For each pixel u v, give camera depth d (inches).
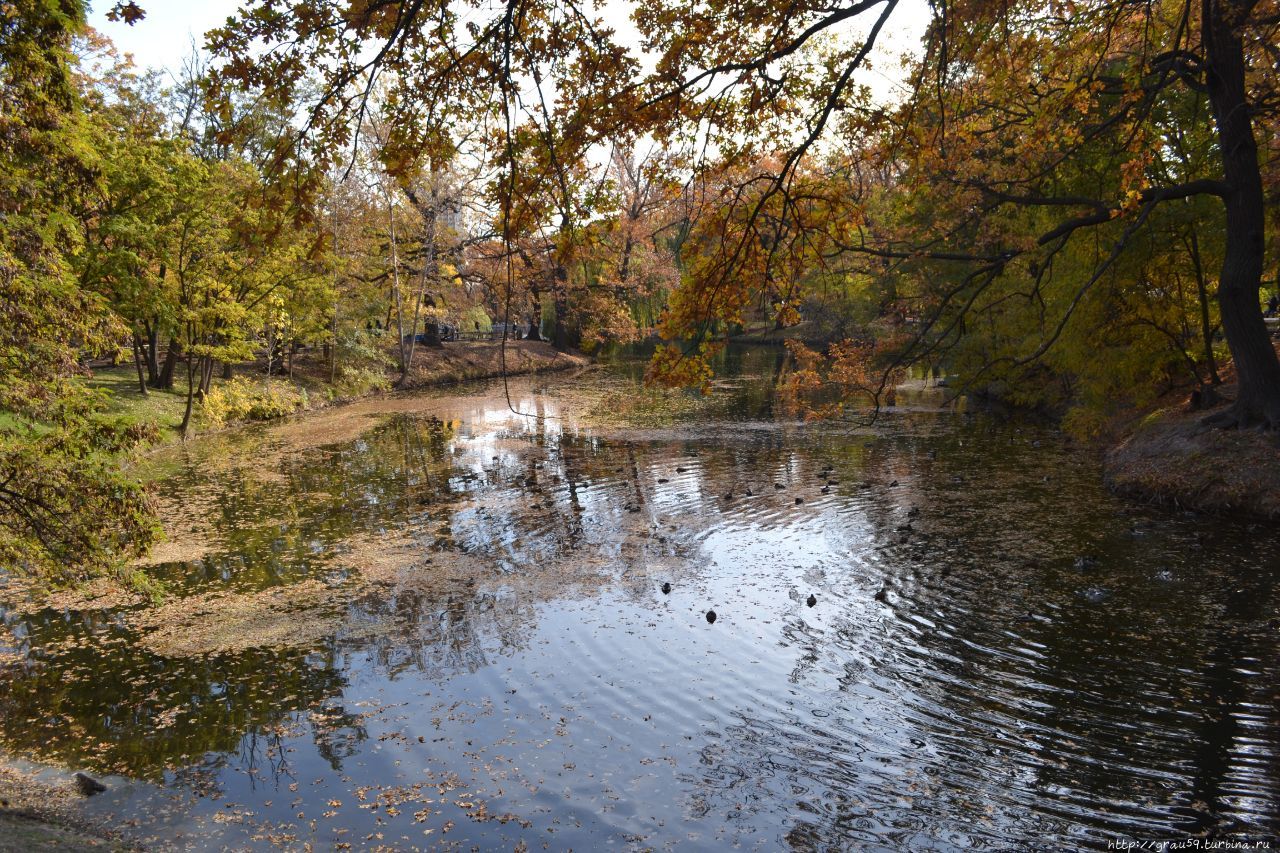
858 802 305.3
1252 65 707.4
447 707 382.0
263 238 246.8
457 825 292.4
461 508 767.7
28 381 402.3
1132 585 513.3
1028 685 394.0
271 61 230.1
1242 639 432.5
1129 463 767.1
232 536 685.9
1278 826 286.8
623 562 593.6
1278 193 778.2
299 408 1550.2
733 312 297.6
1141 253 796.0
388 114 252.8
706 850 277.9
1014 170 721.0
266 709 385.1
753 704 380.8
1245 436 694.5
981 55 369.4
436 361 2102.6
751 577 556.4
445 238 1983.3
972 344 1144.8
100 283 1019.3
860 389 481.1
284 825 293.1
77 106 455.8
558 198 254.7
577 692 394.3
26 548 403.9
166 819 296.7
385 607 512.7
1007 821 292.8
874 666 418.3
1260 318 695.1
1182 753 334.0
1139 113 522.6
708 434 1170.0
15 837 259.6
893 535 640.4
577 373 2214.6
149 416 1185.4
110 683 417.1
